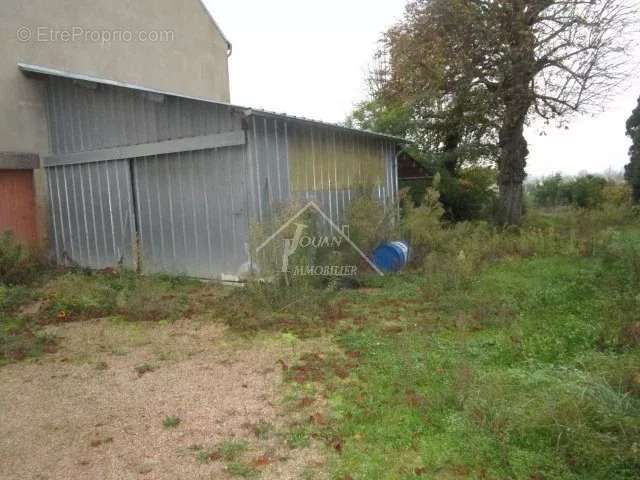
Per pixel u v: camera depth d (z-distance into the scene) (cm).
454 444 315
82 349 536
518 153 1528
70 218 1033
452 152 1823
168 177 882
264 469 300
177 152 861
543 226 1444
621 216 1467
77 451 329
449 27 1451
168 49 1381
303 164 887
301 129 881
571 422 304
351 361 468
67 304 676
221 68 1630
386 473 292
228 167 801
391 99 1753
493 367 432
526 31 1373
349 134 1022
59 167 1034
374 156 1123
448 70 1518
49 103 1034
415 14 1545
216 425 357
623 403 323
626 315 517
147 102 886
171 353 516
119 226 960
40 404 403
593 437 289
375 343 510
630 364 377
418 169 1714
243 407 385
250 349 520
